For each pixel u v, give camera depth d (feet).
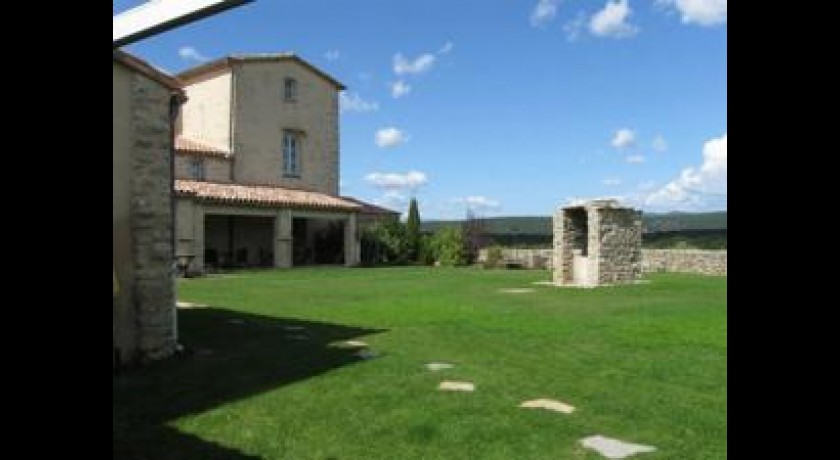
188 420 18.85
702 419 18.99
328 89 115.03
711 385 23.03
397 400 20.99
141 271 26.89
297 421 18.85
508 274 85.46
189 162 95.55
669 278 75.56
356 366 25.90
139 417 19.12
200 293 57.47
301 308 45.88
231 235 100.63
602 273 66.23
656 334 33.83
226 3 17.33
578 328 36.14
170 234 28.22
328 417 19.22
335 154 116.26
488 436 17.54
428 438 17.46
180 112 106.22
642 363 26.68
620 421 18.83
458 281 72.74
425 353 28.78
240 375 24.39
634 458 15.96
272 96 106.22
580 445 16.88
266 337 32.99
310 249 108.78
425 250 112.68
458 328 36.22
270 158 105.91
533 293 58.08
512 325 37.42
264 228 104.63
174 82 28.27
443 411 19.75
